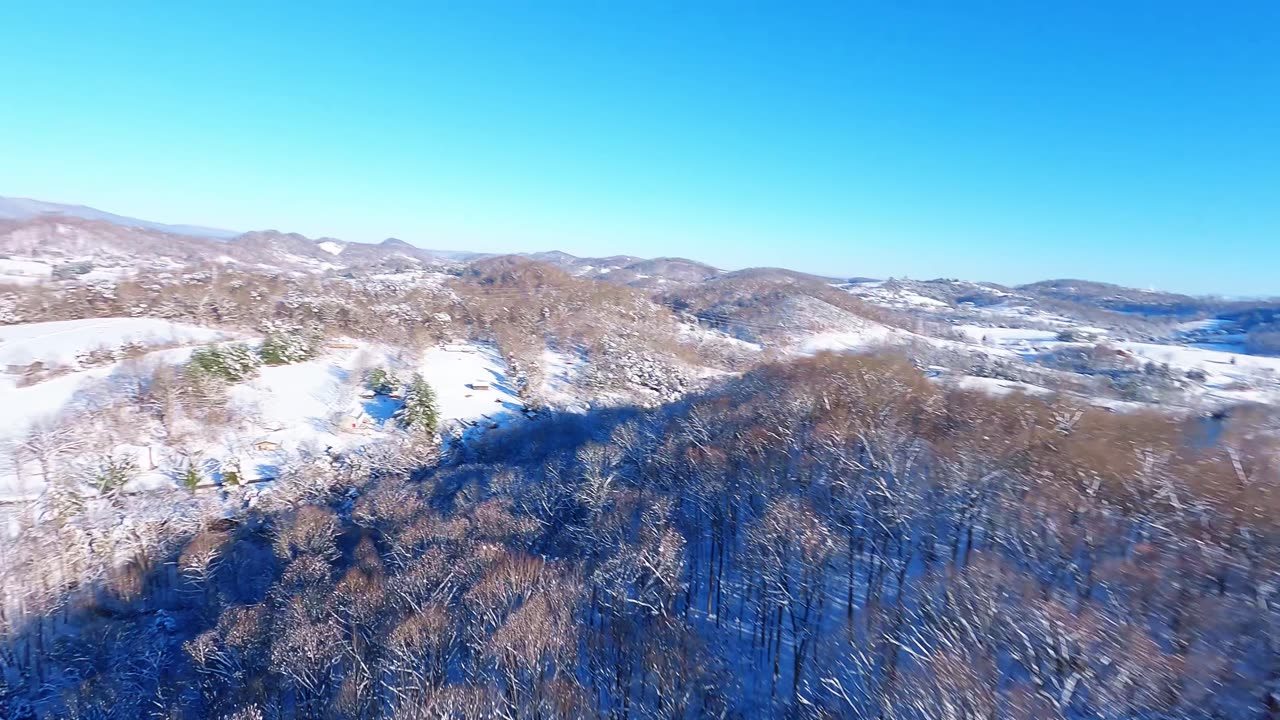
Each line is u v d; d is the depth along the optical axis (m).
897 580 42.44
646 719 36.78
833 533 46.75
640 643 40.09
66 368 98.56
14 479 71.25
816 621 42.91
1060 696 27.62
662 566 45.28
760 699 40.03
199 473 80.56
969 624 32.50
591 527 54.88
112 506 71.31
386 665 38.16
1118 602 32.78
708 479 58.34
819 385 77.06
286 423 95.00
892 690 31.70
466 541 52.88
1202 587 32.41
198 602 60.28
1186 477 43.88
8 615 55.88
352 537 65.62
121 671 51.56
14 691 50.81
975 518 43.91
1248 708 25.42
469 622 41.12
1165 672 27.20
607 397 118.56
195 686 47.94
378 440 93.69
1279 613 29.59
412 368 119.50
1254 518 37.69
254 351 113.12
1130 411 65.50
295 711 39.53
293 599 47.66
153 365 97.00
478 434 100.50
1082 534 39.09
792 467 58.41
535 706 34.09
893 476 50.78
